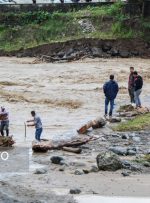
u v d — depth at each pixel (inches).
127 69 2207.2
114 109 1365.7
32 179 674.8
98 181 660.1
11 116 1353.3
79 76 2041.1
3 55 2787.9
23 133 1123.3
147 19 2819.9
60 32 2864.2
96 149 877.2
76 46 2659.9
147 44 2694.4
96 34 2765.7
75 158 808.9
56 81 1940.2
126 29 2775.6
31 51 2728.8
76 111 1412.4
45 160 796.0
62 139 901.8
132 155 830.5
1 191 594.9
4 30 2994.6
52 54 2657.5
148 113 1238.3
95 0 3373.5
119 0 2952.8
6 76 2058.3
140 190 614.5
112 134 1005.2
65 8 3051.2
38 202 561.0
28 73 2143.2
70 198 578.6
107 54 2640.3
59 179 673.6
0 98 1605.6
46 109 1453.0
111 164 727.1
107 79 1964.8
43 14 2999.5
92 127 1064.8
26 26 2974.9
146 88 1770.4
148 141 947.3
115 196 588.4
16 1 3324.3
